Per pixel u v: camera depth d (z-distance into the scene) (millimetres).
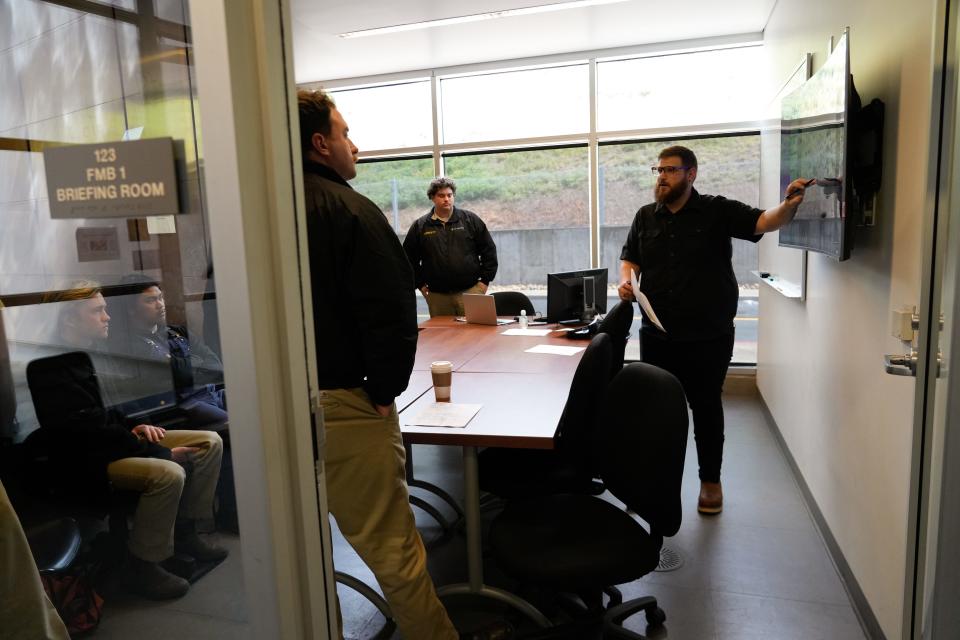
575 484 2336
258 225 855
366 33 4582
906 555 1377
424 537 2938
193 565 1089
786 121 3238
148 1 944
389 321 1660
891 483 1962
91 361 1162
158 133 958
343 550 2871
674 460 1711
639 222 3268
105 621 1190
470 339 3676
